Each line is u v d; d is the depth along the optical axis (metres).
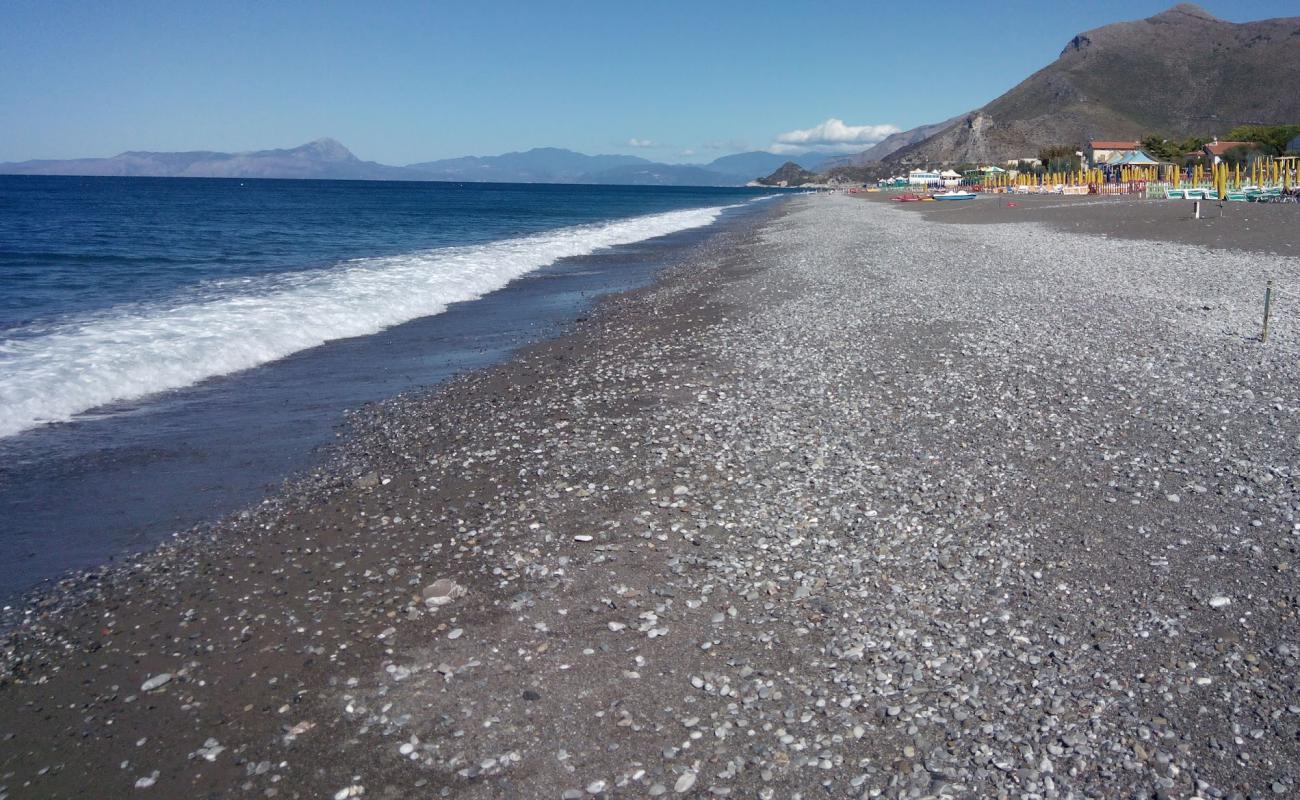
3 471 8.58
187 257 26.89
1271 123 183.38
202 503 7.85
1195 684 4.78
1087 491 7.37
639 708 4.75
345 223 49.22
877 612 5.64
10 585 6.37
